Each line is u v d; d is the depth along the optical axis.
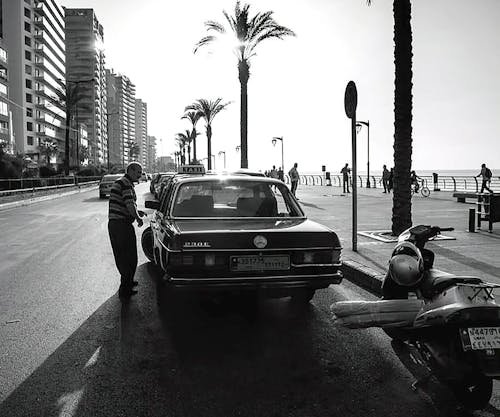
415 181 29.36
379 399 3.45
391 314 3.72
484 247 9.09
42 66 106.25
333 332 4.90
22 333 4.88
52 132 116.31
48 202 27.55
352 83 8.94
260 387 3.64
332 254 5.11
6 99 84.19
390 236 10.70
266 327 5.08
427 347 3.44
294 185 28.75
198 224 5.41
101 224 15.35
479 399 3.22
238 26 25.72
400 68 10.45
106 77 184.62
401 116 10.52
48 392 3.55
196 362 4.12
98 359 4.19
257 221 5.68
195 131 67.62
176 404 3.36
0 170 36.41
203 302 6.07
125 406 3.33
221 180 6.33
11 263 8.74
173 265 4.74
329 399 3.45
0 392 3.56
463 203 21.03
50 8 111.38
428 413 3.24
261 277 4.86
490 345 3.03
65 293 6.53
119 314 5.55
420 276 3.72
